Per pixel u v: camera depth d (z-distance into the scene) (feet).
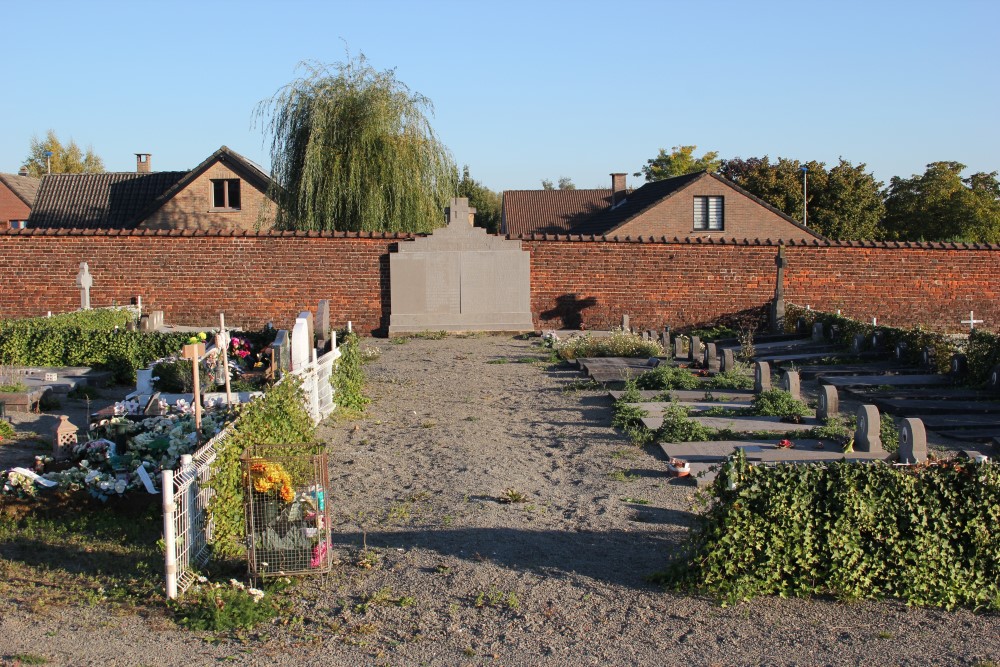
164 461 30.12
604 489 31.78
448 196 98.02
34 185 167.63
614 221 143.95
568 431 41.29
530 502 30.42
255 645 19.83
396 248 82.38
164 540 21.79
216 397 43.27
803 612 21.79
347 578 23.66
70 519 28.53
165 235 81.51
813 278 86.07
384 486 32.42
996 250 86.84
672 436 38.40
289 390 34.68
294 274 82.33
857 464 23.03
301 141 94.32
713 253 85.30
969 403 47.03
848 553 22.39
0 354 56.03
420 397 50.42
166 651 19.39
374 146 92.02
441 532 27.25
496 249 82.38
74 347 56.18
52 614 21.11
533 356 67.31
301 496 23.59
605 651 19.74
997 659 19.43
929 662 19.31
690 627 20.93
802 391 52.80
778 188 184.24
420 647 19.84
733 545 22.36
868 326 66.39
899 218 190.29
